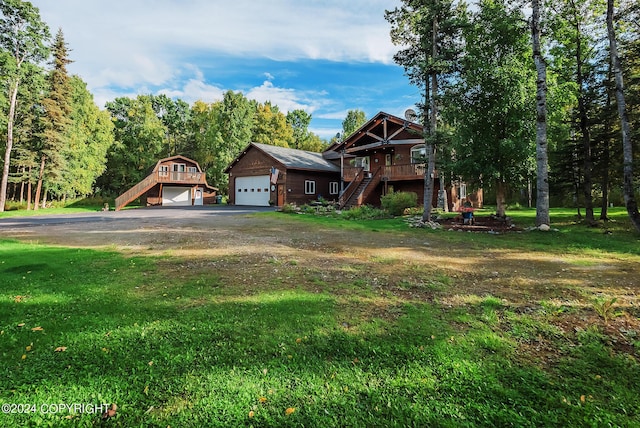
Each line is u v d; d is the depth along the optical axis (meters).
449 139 13.59
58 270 5.73
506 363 2.84
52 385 2.46
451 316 3.84
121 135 41.97
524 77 11.84
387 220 14.88
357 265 6.43
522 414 2.21
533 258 7.16
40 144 26.44
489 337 3.29
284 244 8.67
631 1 11.21
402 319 3.73
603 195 13.11
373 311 3.98
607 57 12.20
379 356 2.94
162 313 3.85
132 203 33.69
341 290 4.79
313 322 3.63
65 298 4.32
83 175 32.09
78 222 14.44
